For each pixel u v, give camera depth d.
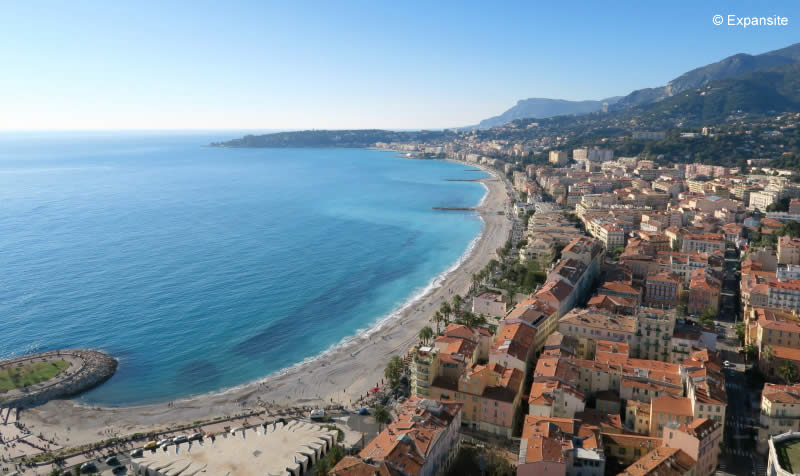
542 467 138.38
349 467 134.62
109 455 170.38
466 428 180.00
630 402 173.88
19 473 161.25
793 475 127.44
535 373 187.12
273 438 172.75
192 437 177.62
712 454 148.00
